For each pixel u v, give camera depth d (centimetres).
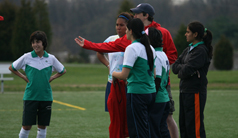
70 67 11681
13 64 1858
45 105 1858
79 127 2592
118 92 1817
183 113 1819
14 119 2900
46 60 1881
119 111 1827
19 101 4059
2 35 15125
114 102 1816
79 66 12506
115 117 1822
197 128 1750
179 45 13262
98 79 7881
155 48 1723
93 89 5609
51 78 1936
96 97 4541
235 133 2384
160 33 1734
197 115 1748
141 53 1570
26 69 1862
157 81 1673
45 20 12675
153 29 1727
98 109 3516
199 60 1709
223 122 2811
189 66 1716
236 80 7375
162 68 1703
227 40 13800
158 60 1683
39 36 1844
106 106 1956
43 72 1856
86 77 8531
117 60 1867
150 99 1592
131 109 1584
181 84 1803
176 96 4675
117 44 1778
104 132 2417
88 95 4756
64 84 6594
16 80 7569
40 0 12775
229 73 9725
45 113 1869
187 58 1762
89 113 3262
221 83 6831
